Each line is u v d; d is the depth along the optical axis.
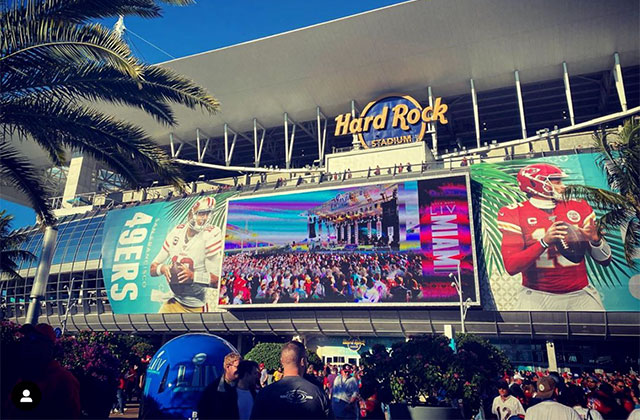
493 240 44.19
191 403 7.20
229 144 86.31
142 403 7.57
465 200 44.00
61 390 5.07
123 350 29.30
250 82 70.06
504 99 71.00
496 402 12.48
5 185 15.12
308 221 49.53
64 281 60.56
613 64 59.94
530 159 46.94
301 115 73.38
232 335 54.34
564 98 70.81
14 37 11.91
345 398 12.38
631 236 23.44
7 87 12.35
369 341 48.41
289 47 64.94
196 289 53.25
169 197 61.50
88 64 13.20
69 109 13.38
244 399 6.20
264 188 57.69
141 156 14.19
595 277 39.94
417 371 15.45
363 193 48.09
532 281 41.72
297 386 5.11
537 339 44.06
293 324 48.94
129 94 14.09
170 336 57.62
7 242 35.66
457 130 79.75
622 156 23.39
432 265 42.94
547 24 57.00
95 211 66.00
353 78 66.81
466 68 62.91
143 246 58.03
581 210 42.12
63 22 12.52
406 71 64.62
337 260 46.75
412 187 46.38
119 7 13.64
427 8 57.91
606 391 13.21
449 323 43.38
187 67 69.69
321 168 63.97
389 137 60.66
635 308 38.28
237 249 51.72
